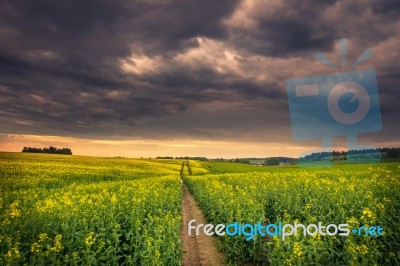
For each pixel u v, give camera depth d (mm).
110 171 49688
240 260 11203
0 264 7867
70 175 40875
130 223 12594
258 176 33812
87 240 8906
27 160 63625
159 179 38094
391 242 9047
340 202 12742
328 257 8414
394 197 13477
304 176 26250
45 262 8516
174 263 10062
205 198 21875
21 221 10688
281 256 8859
